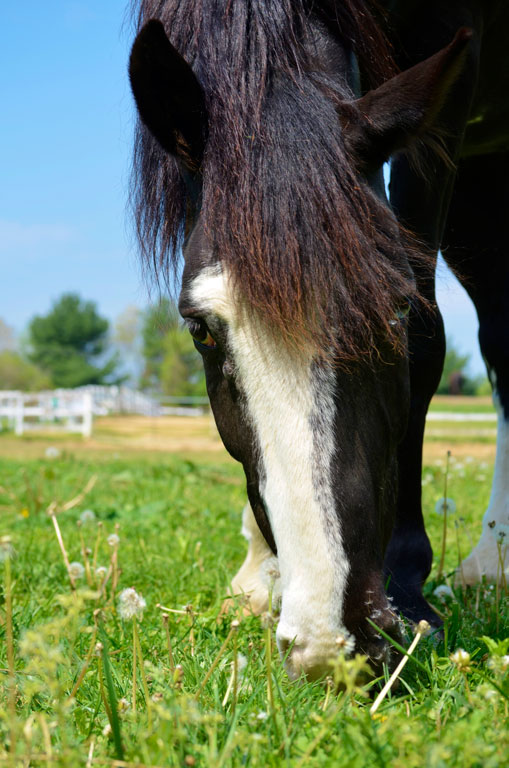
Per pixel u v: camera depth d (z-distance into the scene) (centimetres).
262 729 156
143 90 194
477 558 318
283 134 181
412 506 285
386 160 193
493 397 349
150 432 2170
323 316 169
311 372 173
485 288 348
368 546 171
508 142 339
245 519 307
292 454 171
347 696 154
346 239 170
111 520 516
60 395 2205
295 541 169
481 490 662
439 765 127
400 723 153
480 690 163
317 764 139
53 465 1009
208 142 193
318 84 198
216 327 179
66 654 197
